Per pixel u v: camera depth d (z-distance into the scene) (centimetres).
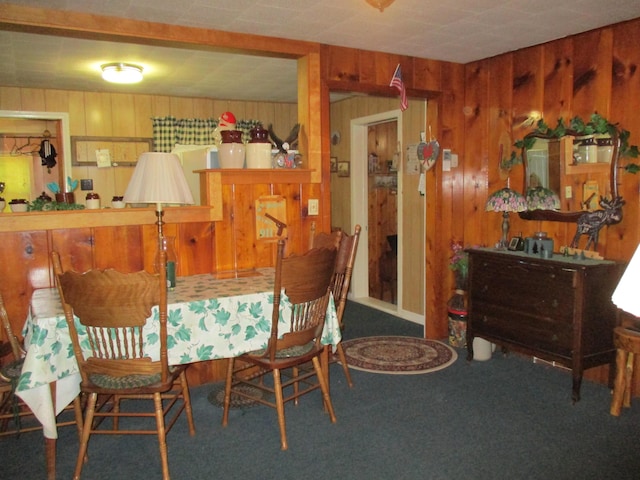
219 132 332
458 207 416
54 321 213
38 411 212
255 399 263
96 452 245
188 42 307
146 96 552
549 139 346
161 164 259
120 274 197
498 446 246
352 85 360
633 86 304
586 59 327
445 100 401
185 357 238
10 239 273
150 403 300
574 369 296
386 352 388
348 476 222
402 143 486
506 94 380
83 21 280
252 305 254
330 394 310
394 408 290
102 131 534
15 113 496
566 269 297
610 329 305
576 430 262
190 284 279
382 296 573
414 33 324
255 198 331
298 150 358
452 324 398
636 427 265
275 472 226
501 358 374
